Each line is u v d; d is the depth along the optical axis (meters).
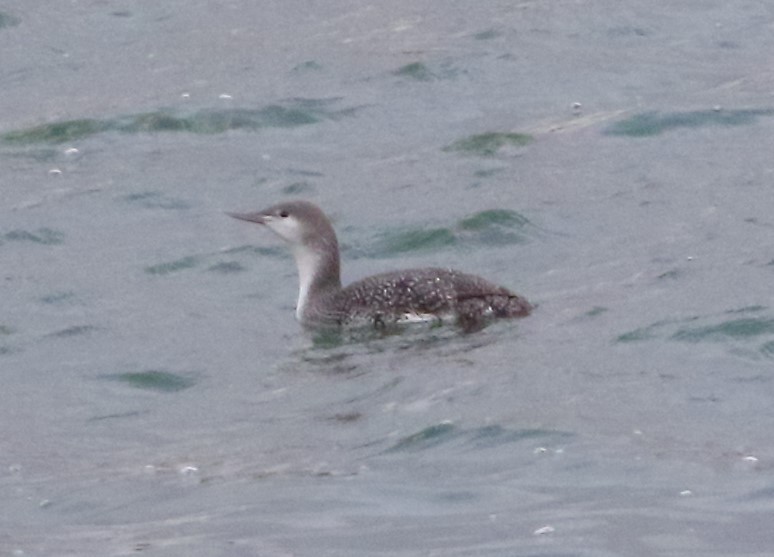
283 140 23.73
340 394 14.53
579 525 11.65
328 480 12.66
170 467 13.27
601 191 20.88
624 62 26.33
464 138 23.17
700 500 11.94
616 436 13.10
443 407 13.90
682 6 29.12
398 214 20.38
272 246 19.53
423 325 15.98
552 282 17.59
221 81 26.20
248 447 13.55
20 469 13.48
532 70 26.05
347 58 27.02
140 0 30.94
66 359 16.17
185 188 21.92
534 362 14.81
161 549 11.64
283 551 11.50
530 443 13.07
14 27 29.45
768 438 12.93
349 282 18.30
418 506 12.12
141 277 18.72
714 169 21.52
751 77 25.30
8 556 11.67
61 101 25.77
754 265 17.59
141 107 25.06
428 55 26.88
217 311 17.45
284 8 30.05
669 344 15.06
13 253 19.72
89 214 21.05
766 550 11.17
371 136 23.73
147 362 15.95
